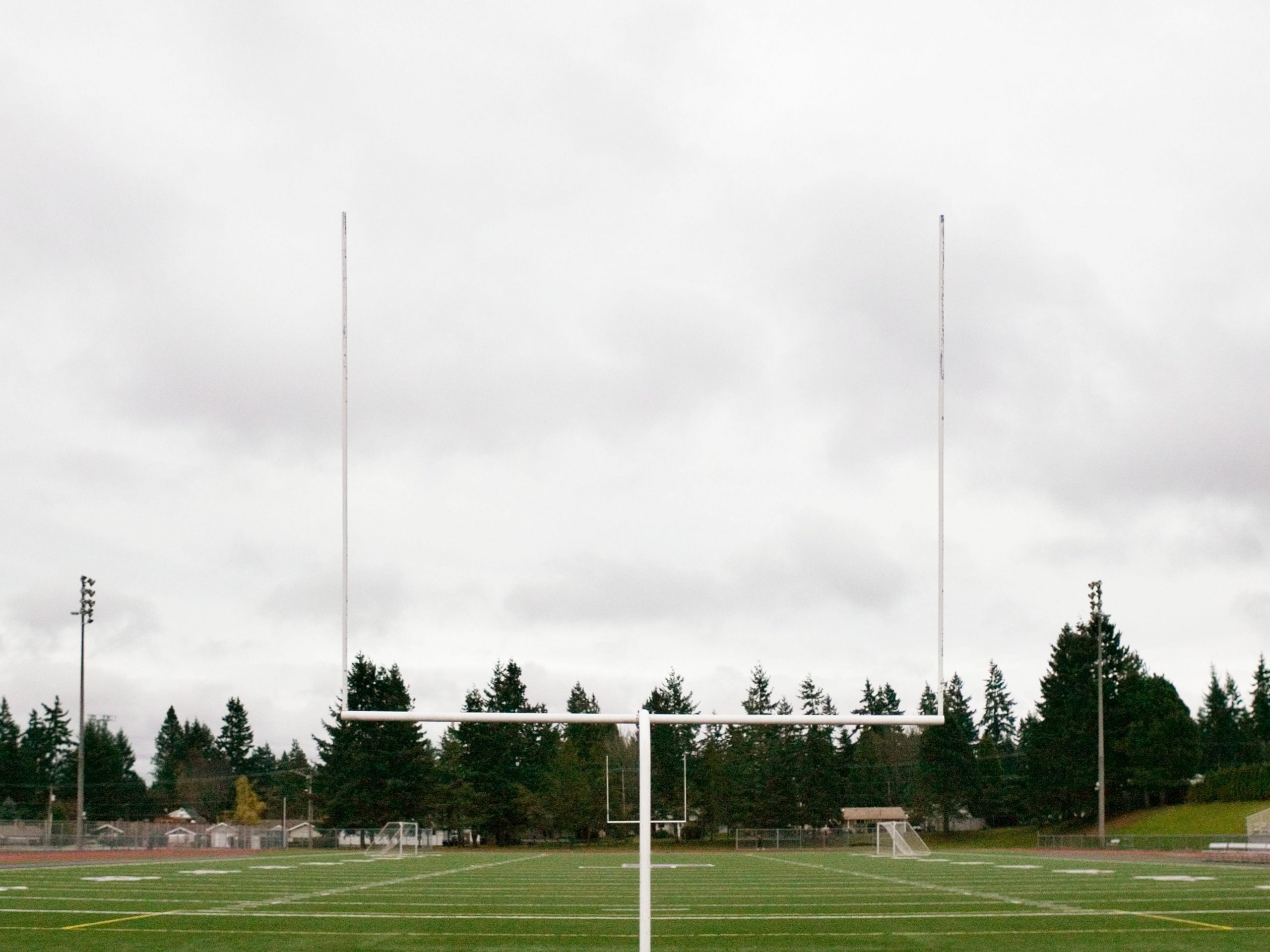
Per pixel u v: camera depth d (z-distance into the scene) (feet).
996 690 350.23
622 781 209.26
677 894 68.90
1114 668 223.30
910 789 277.03
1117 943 44.21
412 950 42.19
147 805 338.13
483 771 232.73
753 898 65.41
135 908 57.77
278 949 42.34
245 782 316.19
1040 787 229.86
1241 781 194.39
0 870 100.94
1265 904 59.82
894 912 55.98
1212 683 334.44
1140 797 219.61
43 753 323.16
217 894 67.67
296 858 140.56
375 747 226.79
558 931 47.78
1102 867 106.63
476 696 240.12
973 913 55.57
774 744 249.75
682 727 252.42
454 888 75.36
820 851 188.14
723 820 240.32
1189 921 51.39
